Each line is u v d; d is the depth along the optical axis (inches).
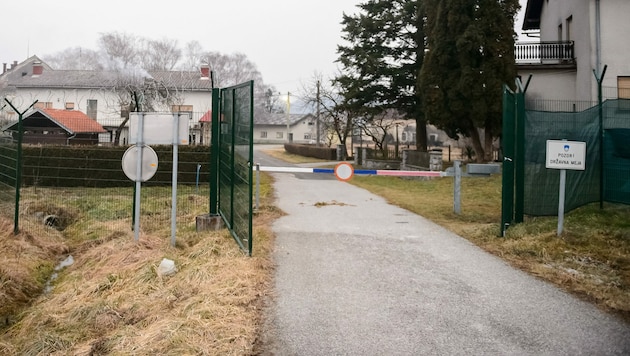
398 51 963.3
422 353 137.0
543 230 287.0
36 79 1603.1
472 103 713.6
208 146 662.5
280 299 179.3
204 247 245.9
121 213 394.9
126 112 1142.3
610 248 249.9
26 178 611.8
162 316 165.5
